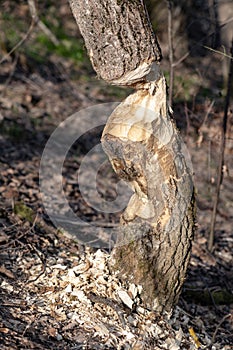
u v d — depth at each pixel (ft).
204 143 27.17
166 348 13.91
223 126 20.34
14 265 15.92
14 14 36.27
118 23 12.78
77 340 13.23
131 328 13.94
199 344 14.82
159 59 13.33
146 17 13.07
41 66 35.88
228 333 16.46
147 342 13.76
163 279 14.62
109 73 13.14
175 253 14.47
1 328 12.95
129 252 14.53
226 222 25.40
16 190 22.39
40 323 13.51
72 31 39.32
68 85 35.35
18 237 17.29
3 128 28.78
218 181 20.97
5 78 33.60
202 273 20.10
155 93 13.55
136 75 13.20
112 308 14.14
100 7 12.75
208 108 23.99
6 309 13.75
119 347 13.32
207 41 25.85
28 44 36.45
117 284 14.56
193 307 17.62
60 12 39.09
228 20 22.02
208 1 26.03
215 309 17.76
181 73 31.19
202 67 31.63
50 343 12.94
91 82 36.40
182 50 31.19
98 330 13.60
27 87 33.55
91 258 15.24
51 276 15.34
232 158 28.66
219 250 22.34
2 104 31.12
